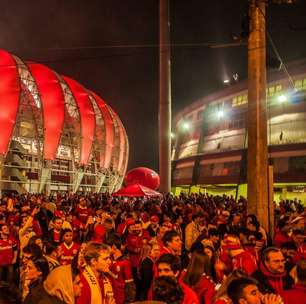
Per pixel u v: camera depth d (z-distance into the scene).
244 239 9.96
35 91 63.34
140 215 17.11
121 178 84.94
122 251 8.68
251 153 15.34
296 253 8.60
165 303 4.42
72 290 4.64
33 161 64.19
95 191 75.31
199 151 72.69
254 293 4.46
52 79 65.50
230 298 4.57
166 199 35.34
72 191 69.38
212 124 71.69
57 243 9.46
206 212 19.98
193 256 6.20
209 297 5.94
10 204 22.12
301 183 51.84
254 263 7.76
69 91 69.81
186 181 75.19
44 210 18.72
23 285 6.79
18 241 12.98
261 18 15.52
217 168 66.94
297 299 5.64
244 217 15.59
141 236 11.34
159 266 5.87
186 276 6.05
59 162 69.81
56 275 4.62
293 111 56.16
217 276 7.60
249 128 15.50
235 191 62.03
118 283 7.64
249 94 15.58
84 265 5.96
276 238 11.95
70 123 69.75
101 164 75.94
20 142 62.81
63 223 11.97
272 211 15.10
